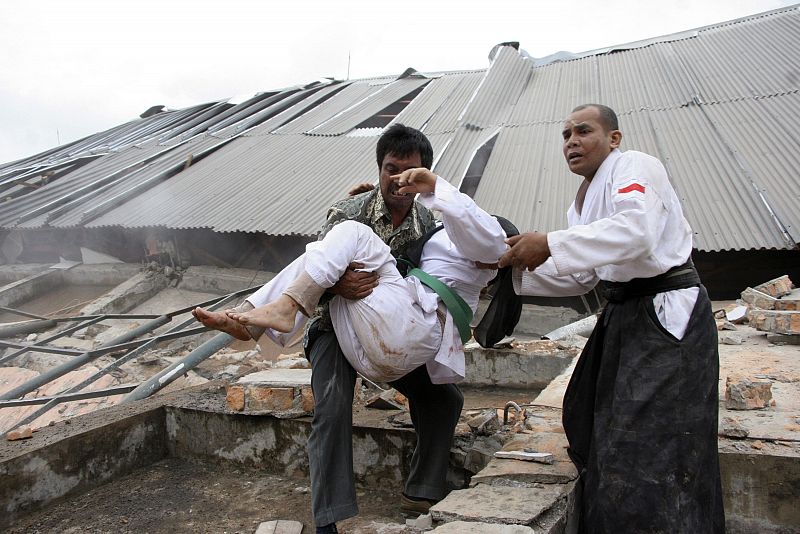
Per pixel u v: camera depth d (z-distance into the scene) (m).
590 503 2.29
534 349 5.38
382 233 2.89
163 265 13.21
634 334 2.37
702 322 2.31
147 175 15.21
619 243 2.20
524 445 2.90
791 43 12.43
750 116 10.37
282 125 16.47
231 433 3.77
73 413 7.56
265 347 9.39
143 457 3.84
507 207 9.77
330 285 2.53
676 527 2.10
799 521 2.50
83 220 13.34
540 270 2.67
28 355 10.09
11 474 3.11
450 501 2.35
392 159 2.76
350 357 2.68
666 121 10.98
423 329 2.62
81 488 3.45
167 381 5.53
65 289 14.30
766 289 5.92
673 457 2.16
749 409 3.17
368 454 3.48
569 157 2.54
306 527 2.99
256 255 12.49
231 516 3.15
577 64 15.14
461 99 14.59
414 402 3.05
